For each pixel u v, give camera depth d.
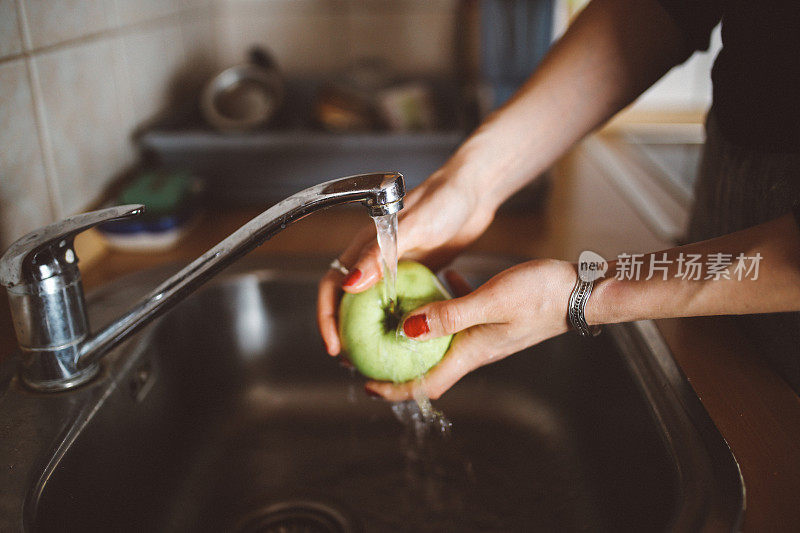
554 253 0.87
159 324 0.66
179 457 0.68
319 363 0.79
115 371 0.59
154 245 0.87
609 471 0.61
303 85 1.33
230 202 1.03
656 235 0.92
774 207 0.54
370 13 1.54
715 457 0.47
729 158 0.62
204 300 0.74
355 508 0.64
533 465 0.69
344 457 0.70
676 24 0.62
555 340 0.71
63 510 0.49
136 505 0.60
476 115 1.19
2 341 0.64
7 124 0.69
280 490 0.66
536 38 1.28
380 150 1.00
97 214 0.47
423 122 1.16
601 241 0.90
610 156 1.32
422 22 1.55
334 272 0.61
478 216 0.67
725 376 0.56
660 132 1.50
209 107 1.10
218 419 0.75
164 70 1.16
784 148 0.53
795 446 0.48
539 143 0.67
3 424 0.52
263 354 0.79
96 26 0.88
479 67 1.44
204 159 1.00
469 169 0.65
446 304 0.50
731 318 0.65
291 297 0.77
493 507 0.64
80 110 0.84
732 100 0.57
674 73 1.61
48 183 0.77
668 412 0.53
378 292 0.55
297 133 1.02
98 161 0.89
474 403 0.75
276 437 0.74
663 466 0.50
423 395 0.58
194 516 0.63
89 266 0.84
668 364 0.58
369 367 0.55
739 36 0.54
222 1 1.51
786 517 0.42
